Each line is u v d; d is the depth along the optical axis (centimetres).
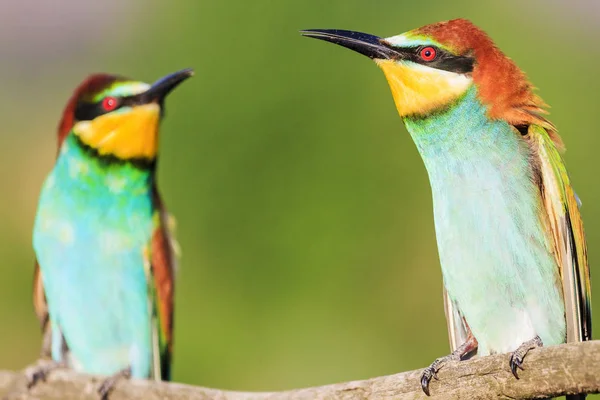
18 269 1442
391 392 789
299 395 805
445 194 898
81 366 1076
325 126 1334
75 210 1070
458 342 925
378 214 1298
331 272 1289
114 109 1080
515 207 871
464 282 888
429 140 916
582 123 1309
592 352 702
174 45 1416
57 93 1980
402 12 1377
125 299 1073
